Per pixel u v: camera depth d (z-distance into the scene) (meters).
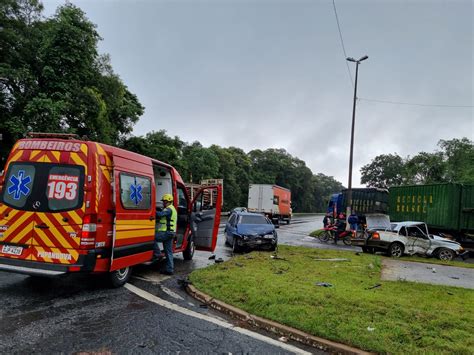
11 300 5.14
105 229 5.62
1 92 15.96
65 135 5.78
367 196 21.59
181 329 4.34
